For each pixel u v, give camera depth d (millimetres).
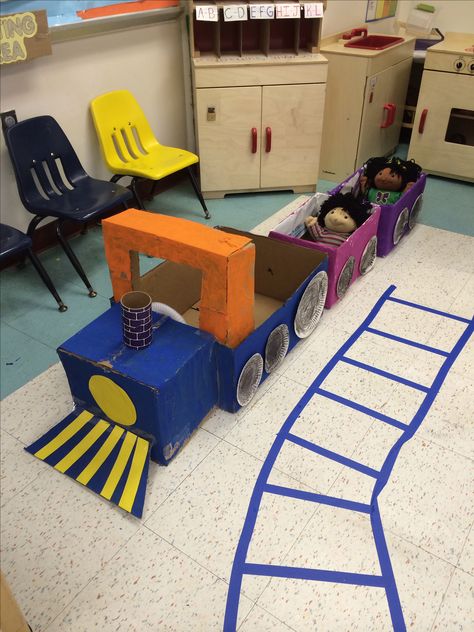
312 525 1257
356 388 1640
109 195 2178
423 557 1190
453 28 3408
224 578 1155
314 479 1362
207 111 2658
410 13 3484
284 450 1439
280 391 1631
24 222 2338
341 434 1486
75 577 1161
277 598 1120
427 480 1358
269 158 2854
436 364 1730
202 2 2578
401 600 1114
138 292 1326
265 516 1276
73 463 1391
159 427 1299
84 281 2125
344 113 2971
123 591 1135
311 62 2592
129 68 2564
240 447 1449
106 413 1422
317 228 2037
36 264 1979
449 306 2006
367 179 2387
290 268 1851
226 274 1278
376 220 2104
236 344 1449
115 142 2535
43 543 1228
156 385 1231
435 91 2945
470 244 2428
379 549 1208
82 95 2385
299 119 2752
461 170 3076
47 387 1666
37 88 2178
